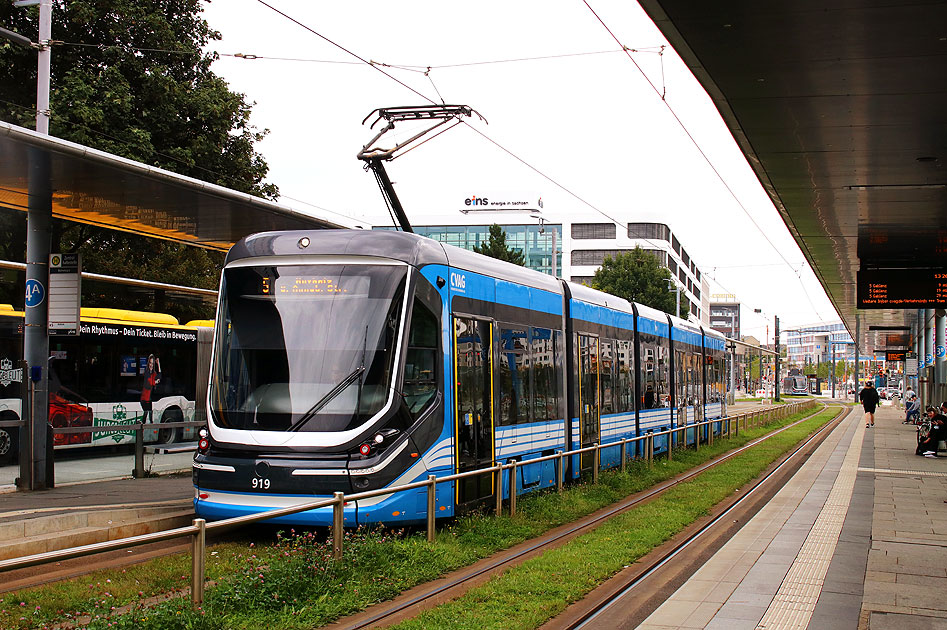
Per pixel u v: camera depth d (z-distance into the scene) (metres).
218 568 8.25
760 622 7.61
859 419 52.28
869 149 14.07
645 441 20.42
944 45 9.59
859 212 19.55
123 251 27.92
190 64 25.97
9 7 22.88
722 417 31.33
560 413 15.55
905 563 10.26
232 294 11.23
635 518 12.97
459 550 9.91
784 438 31.94
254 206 13.80
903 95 11.34
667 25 9.16
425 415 10.94
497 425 12.88
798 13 8.76
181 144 25.16
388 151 18.67
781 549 11.15
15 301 24.23
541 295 15.03
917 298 23.81
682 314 68.00
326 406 10.36
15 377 18.33
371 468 10.09
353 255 11.01
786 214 20.12
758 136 13.45
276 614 6.93
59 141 10.37
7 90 23.61
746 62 10.23
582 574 8.99
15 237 24.52
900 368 83.69
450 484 11.34
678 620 7.66
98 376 20.11
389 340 10.62
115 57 23.94
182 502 11.55
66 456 14.91
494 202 92.44
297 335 10.77
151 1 24.75
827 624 7.55
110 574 7.96
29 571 8.31
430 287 11.30
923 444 26.05
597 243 91.69
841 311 53.44
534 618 7.26
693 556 10.68
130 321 21.14
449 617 7.13
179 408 22.31
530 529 11.64
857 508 14.98
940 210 19.08
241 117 26.58
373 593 7.82
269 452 10.29
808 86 11.04
